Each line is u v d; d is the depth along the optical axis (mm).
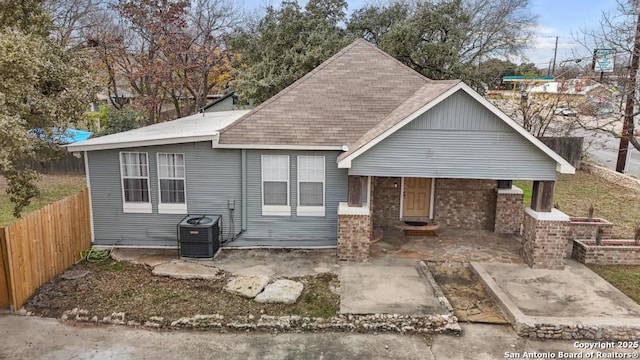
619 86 18516
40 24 10039
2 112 7367
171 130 13648
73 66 9867
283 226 12484
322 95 13086
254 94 25359
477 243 12664
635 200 17469
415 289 9703
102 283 10016
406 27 24672
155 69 28062
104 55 29406
